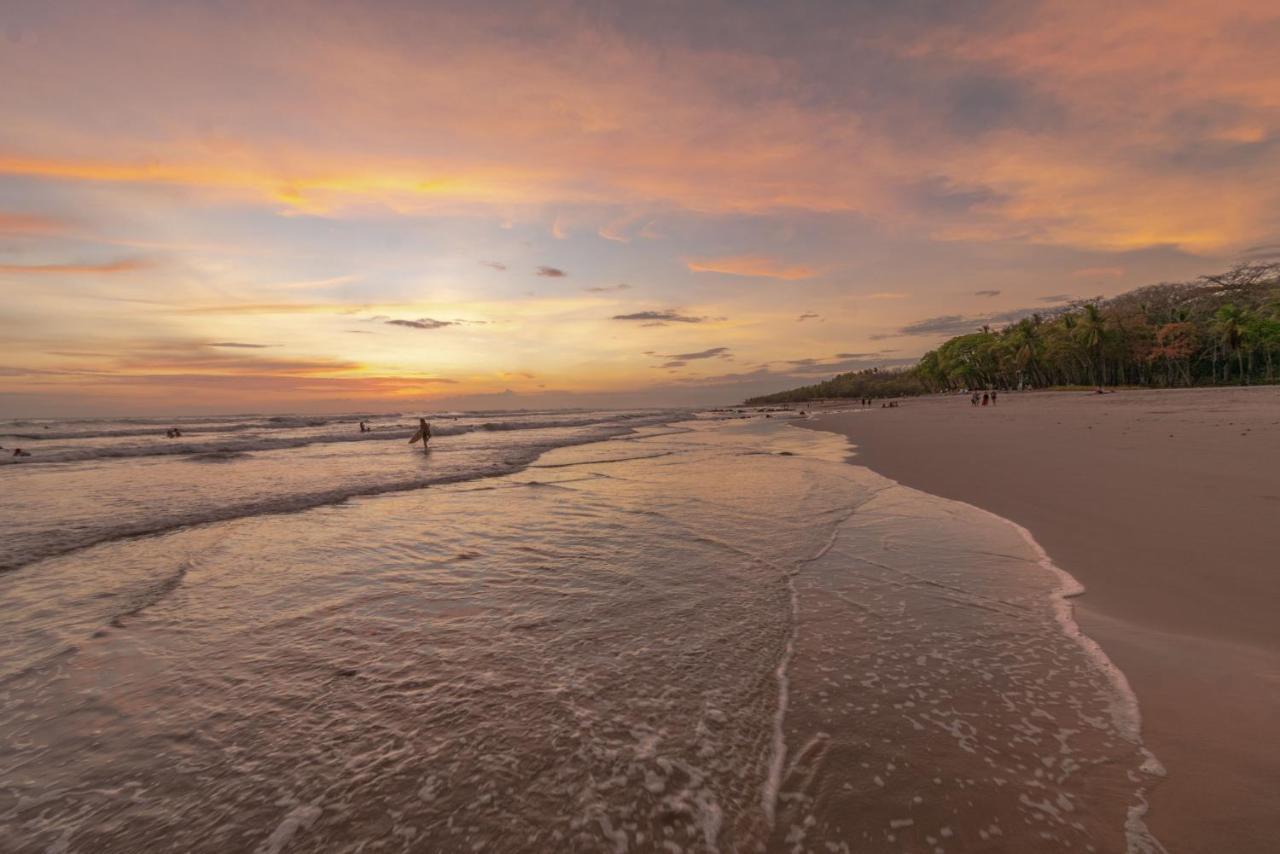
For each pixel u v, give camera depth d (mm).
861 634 4727
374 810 2820
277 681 4188
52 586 6402
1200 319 101562
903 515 9227
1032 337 106812
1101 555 6395
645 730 3439
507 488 13531
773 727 3432
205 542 8375
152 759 3289
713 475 15156
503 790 2939
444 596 5949
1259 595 4992
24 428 54219
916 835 2549
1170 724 3271
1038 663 4098
